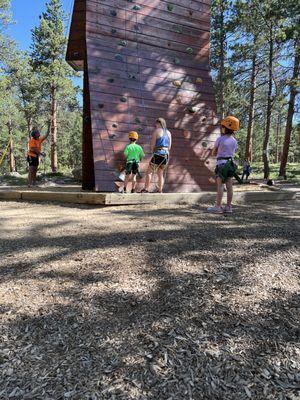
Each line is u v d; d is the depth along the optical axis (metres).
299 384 1.90
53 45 28.39
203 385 1.90
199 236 4.13
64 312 2.53
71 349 2.17
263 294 2.76
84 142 8.65
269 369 2.01
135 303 2.64
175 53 8.63
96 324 2.40
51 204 6.53
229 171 5.59
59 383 1.91
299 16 19.08
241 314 2.50
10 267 3.30
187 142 8.36
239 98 24.39
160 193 6.60
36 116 37.19
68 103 31.67
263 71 22.67
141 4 8.26
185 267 3.23
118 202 6.21
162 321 2.42
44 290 2.84
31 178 10.22
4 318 2.47
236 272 3.12
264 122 26.73
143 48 8.21
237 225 4.72
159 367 2.01
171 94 8.36
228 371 1.99
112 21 7.89
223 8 23.31
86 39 7.58
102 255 3.55
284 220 5.12
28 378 1.94
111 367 2.02
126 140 7.59
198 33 8.98
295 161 64.81
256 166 38.31
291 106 23.72
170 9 8.62
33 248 3.82
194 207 6.16
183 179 8.13
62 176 18.66
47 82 28.30
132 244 3.85
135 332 2.31
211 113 8.83
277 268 3.21
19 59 25.95
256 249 3.68
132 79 7.93
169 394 1.84
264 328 2.35
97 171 7.14
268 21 19.88
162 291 2.80
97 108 7.40
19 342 2.23
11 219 5.25
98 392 1.84
